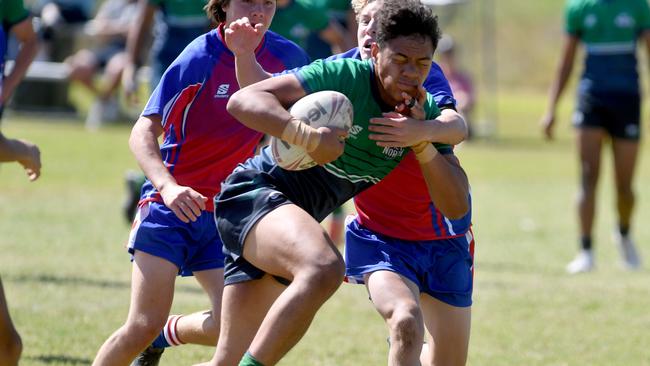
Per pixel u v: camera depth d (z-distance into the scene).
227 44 16.11
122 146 63.78
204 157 17.67
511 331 25.20
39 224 38.56
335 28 33.34
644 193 58.16
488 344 23.88
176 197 15.48
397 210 16.81
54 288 27.45
